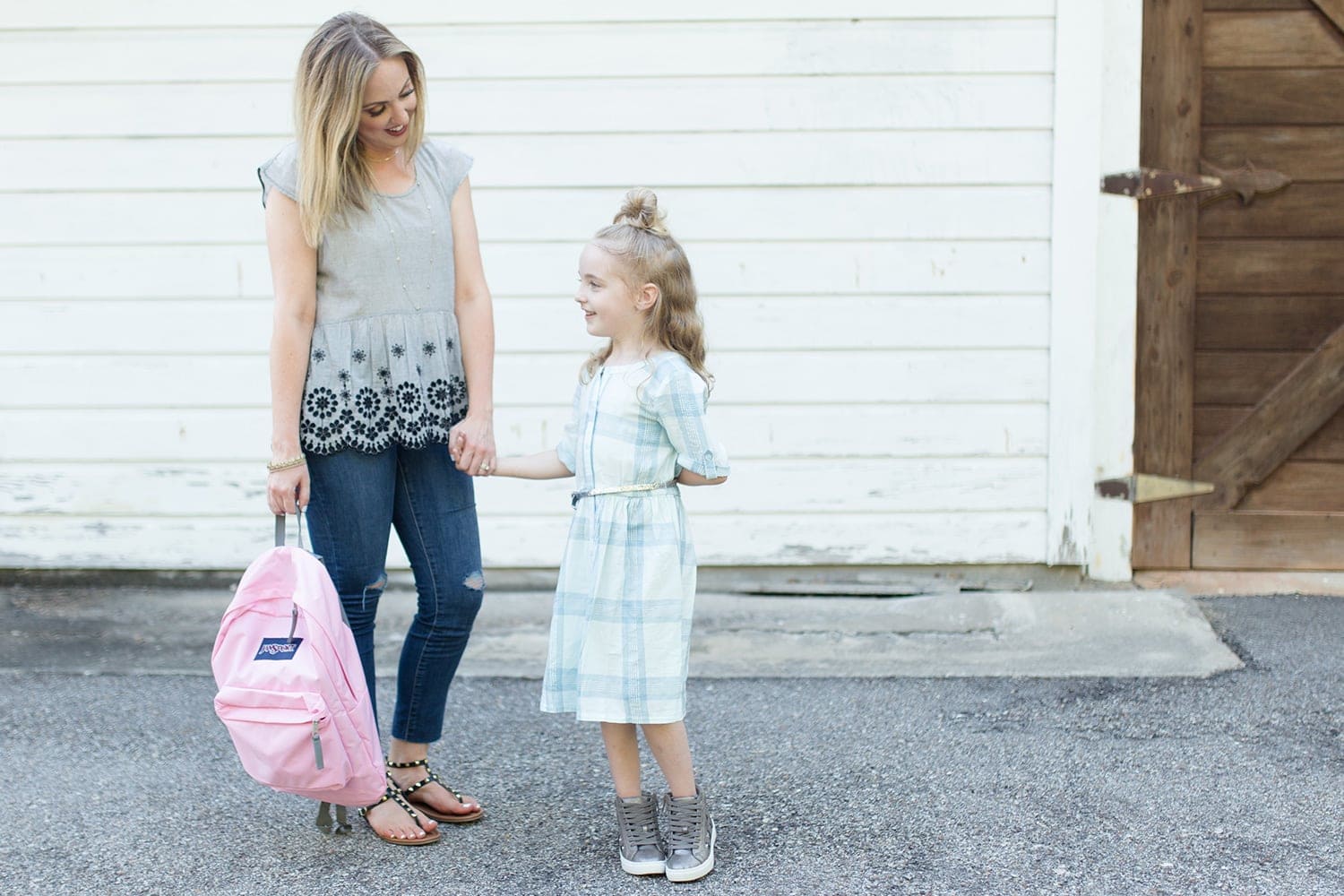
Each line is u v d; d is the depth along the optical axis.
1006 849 2.47
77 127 3.96
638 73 3.93
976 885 2.34
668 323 2.41
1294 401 4.09
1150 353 4.08
